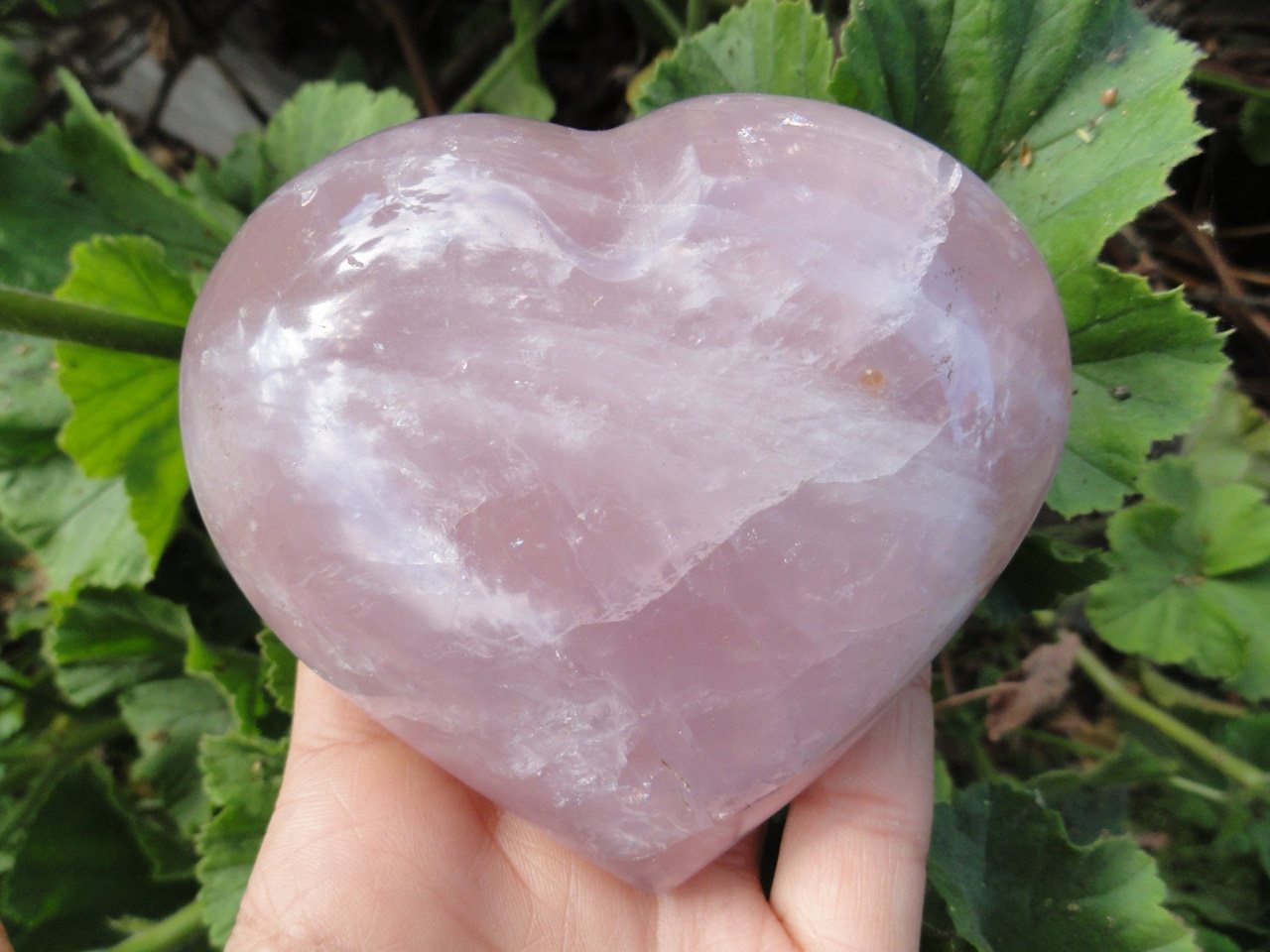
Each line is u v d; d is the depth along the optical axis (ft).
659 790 0.34
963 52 0.45
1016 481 0.33
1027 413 0.33
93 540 0.59
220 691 0.64
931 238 0.32
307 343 0.31
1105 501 0.45
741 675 0.32
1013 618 0.50
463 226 0.32
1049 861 0.47
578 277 0.31
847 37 0.44
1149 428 0.45
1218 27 0.62
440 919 0.38
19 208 0.60
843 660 0.33
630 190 0.33
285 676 0.53
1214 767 0.58
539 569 0.31
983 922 0.46
